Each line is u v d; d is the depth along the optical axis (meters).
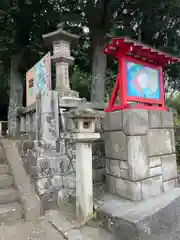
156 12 6.88
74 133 2.31
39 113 2.95
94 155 3.19
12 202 2.69
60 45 3.75
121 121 2.64
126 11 7.27
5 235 2.16
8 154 3.42
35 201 2.59
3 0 5.99
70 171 2.93
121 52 2.75
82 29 7.83
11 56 7.43
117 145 2.72
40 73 3.57
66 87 3.73
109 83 9.53
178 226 2.30
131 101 2.79
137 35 7.46
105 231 2.16
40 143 2.82
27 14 6.84
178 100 9.79
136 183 2.46
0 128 5.28
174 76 8.41
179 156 4.79
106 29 7.41
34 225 2.35
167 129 2.97
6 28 7.02
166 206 2.31
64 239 2.07
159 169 2.76
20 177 2.98
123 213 2.16
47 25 7.40
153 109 2.86
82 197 2.31
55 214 2.55
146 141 2.63
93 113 2.26
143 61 2.98
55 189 2.76
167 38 7.65
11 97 7.15
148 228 2.01
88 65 9.36
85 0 6.91
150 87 3.02
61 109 3.09
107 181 2.94
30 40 7.66
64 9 7.24
